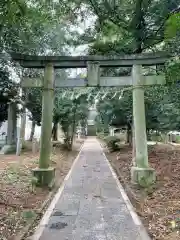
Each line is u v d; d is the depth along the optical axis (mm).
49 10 7137
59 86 7453
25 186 6703
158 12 7488
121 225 4395
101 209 5262
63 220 4637
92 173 9633
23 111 13750
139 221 4586
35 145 13773
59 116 16297
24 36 7527
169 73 4477
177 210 4969
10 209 4945
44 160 7160
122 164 11133
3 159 10867
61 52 10492
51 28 8766
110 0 7957
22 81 7406
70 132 18234
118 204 5605
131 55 7320
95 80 7320
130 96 10797
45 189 6785
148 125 12320
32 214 4812
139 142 7262
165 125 12141
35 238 3879
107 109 13375
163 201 5625
